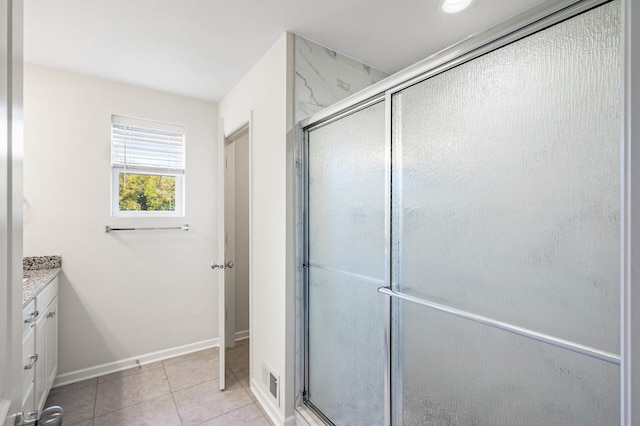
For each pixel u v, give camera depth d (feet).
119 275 7.78
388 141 4.08
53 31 5.57
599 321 2.27
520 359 2.76
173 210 8.74
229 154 9.30
